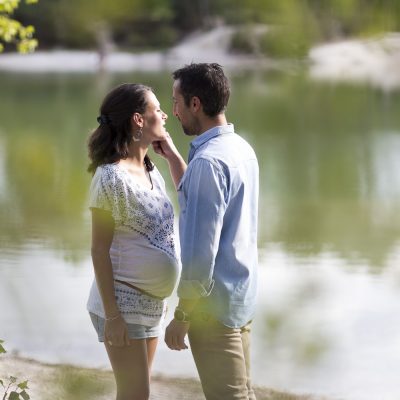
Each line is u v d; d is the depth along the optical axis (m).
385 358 6.57
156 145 3.98
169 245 3.65
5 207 15.41
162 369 6.54
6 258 10.62
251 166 3.46
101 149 3.53
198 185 3.23
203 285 3.25
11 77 61.78
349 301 8.26
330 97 44.53
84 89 51.19
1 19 8.52
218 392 3.45
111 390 3.61
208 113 3.41
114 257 3.56
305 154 25.39
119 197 3.44
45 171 20.55
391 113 37.94
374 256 11.10
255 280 3.51
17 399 3.86
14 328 6.42
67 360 6.21
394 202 16.89
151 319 3.62
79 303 8.18
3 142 27.81
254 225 3.52
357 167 22.52
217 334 3.41
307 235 13.21
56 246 11.82
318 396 5.52
